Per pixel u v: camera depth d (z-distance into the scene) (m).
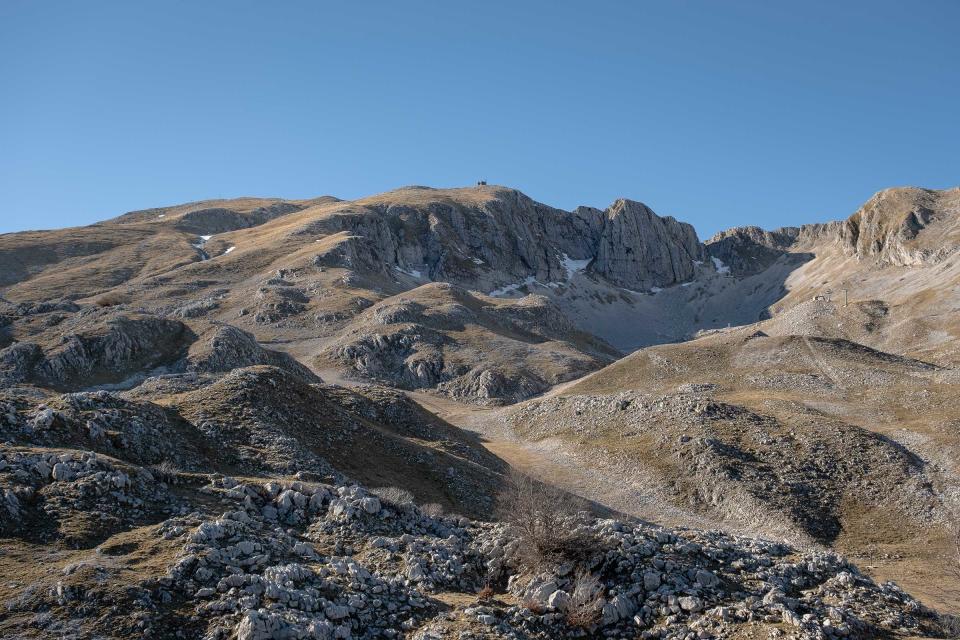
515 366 178.12
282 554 28.67
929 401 98.00
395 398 77.31
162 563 25.92
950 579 54.16
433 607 26.89
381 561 30.08
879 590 29.77
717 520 73.75
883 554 63.84
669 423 94.50
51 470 31.00
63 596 22.78
